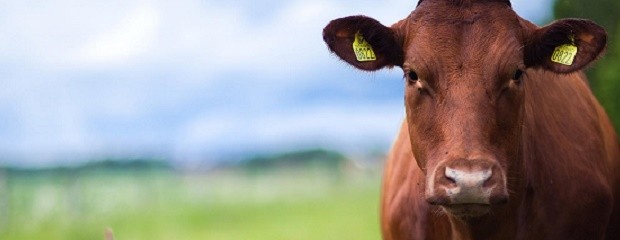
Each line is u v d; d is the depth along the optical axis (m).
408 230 12.01
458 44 10.45
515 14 10.73
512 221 11.26
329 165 91.00
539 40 10.70
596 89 20.42
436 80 10.41
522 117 10.71
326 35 10.97
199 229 37.91
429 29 10.61
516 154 10.66
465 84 10.30
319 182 73.50
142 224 39.28
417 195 11.81
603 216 12.21
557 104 12.18
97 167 59.06
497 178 9.80
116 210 45.34
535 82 11.91
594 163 12.20
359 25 10.88
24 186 48.09
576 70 10.70
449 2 10.73
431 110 10.42
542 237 11.68
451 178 9.78
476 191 9.70
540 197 11.59
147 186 62.06
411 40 10.71
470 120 10.16
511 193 10.88
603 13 22.06
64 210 41.91
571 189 11.82
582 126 12.34
